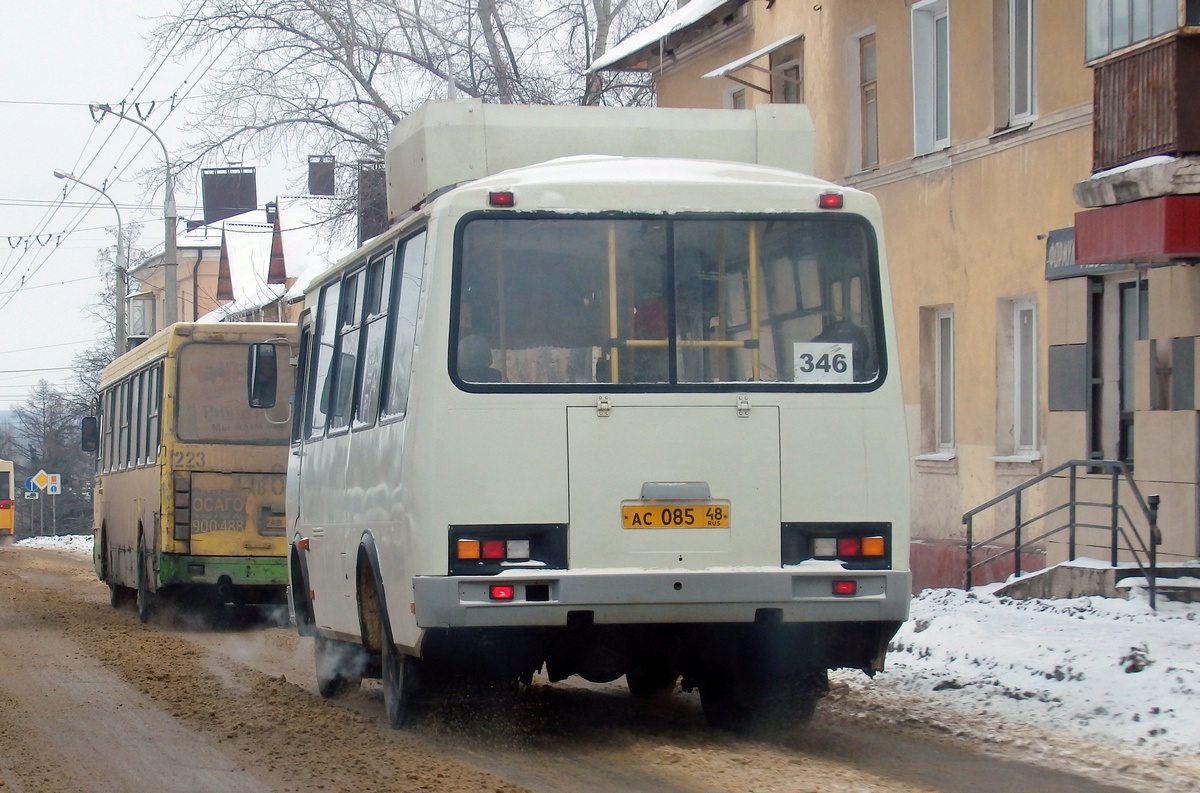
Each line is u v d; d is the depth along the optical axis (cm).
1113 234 1412
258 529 1786
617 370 846
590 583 819
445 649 858
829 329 866
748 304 859
